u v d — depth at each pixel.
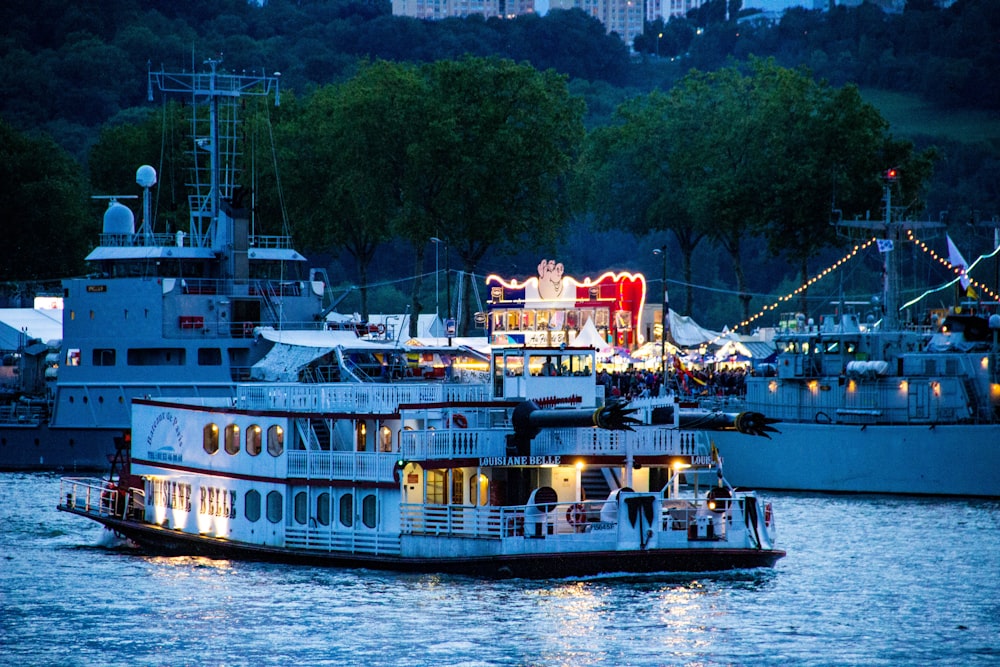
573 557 187.00
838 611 178.62
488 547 186.75
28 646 163.00
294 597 182.88
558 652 158.62
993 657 159.62
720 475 197.75
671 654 158.50
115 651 161.00
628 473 194.00
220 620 172.62
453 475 195.88
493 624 169.00
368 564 195.25
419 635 164.75
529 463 191.62
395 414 195.88
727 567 194.25
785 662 156.62
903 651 161.50
